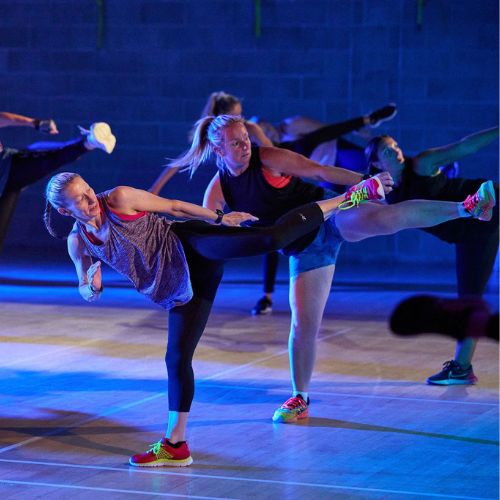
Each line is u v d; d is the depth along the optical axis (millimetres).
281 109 15531
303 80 15438
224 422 6160
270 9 15430
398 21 15109
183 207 5000
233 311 10602
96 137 7156
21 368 7793
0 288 12281
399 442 5699
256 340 8961
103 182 16188
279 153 5816
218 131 5770
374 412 6406
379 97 15281
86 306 10938
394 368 7770
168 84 15836
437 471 5137
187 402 5227
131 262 4988
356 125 8602
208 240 4953
